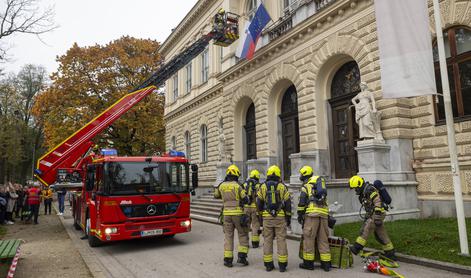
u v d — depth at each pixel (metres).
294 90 17.12
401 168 10.74
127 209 9.30
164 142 36.91
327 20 13.76
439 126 10.45
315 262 7.31
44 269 7.62
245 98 20.06
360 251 7.32
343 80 14.30
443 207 10.10
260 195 7.02
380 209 6.68
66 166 13.52
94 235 10.05
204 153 26.55
